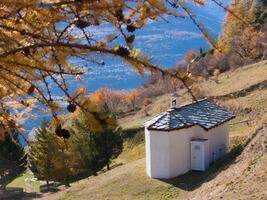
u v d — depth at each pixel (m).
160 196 27.36
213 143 31.73
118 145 46.56
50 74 4.05
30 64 4.00
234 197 19.53
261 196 18.61
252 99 53.34
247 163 24.42
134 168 32.56
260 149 25.73
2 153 45.47
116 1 3.64
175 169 29.89
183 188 27.95
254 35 53.66
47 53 4.12
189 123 30.45
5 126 5.20
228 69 68.25
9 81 4.24
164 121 30.39
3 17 3.81
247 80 59.66
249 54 58.69
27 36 4.11
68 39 3.99
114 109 79.25
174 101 32.12
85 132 43.66
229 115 33.66
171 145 29.88
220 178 25.17
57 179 45.69
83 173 49.28
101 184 30.48
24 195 45.22
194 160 30.56
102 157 45.19
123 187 29.36
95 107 3.86
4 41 3.84
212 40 3.98
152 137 30.16
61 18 3.83
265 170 21.75
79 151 44.19
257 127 32.69
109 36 3.88
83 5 3.70
